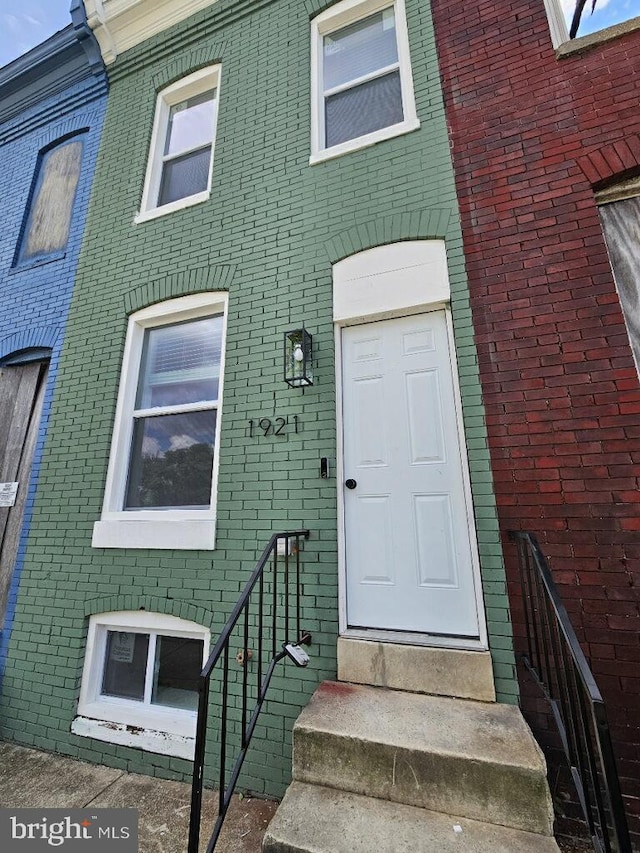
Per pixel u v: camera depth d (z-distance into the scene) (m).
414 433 3.07
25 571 3.85
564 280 2.88
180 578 3.28
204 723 1.78
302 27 4.32
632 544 2.39
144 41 5.18
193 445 3.76
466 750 1.94
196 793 1.71
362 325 3.39
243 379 3.53
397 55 4.02
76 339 4.38
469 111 3.44
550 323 2.84
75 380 4.23
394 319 3.31
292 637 2.87
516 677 2.42
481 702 2.39
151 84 5.02
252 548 3.14
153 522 3.44
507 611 2.52
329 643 2.79
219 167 4.25
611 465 2.53
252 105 4.30
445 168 3.37
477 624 2.65
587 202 2.96
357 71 4.16
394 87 3.97
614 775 1.31
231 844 2.28
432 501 2.93
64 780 2.94
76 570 3.65
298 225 3.70
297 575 2.76
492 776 1.86
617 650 2.29
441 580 2.80
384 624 2.83
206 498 3.57
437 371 3.13
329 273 3.48
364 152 3.66
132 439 4.00
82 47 5.43
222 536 3.24
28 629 3.68
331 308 3.40
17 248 5.29
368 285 3.35
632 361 2.63
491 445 2.78
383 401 3.20
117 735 3.15
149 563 3.40
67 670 3.44
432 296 3.16
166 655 3.38
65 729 3.31
